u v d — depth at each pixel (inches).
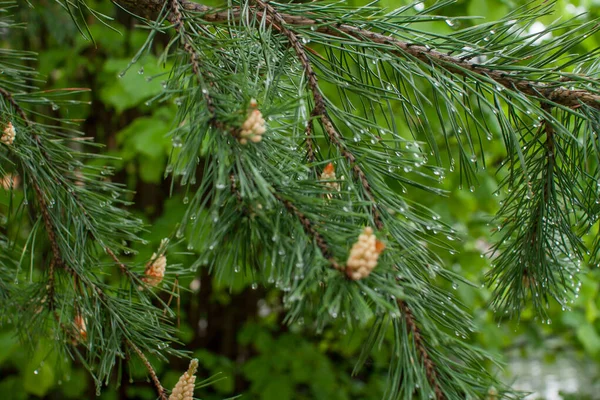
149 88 67.7
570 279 34.0
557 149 31.0
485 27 30.6
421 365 25.5
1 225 38.8
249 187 25.9
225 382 87.2
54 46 86.0
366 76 31.3
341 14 30.3
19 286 38.0
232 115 26.1
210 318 100.3
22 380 81.3
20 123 34.1
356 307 24.4
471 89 29.5
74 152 34.8
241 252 27.4
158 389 31.9
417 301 25.9
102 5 80.0
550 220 32.2
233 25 29.6
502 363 26.2
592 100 29.5
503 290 33.5
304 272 25.4
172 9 29.2
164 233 71.7
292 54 30.0
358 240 25.2
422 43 29.9
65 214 34.6
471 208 78.9
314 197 26.5
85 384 80.6
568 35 30.5
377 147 29.8
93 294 32.9
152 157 67.0
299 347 87.5
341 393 87.6
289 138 27.3
